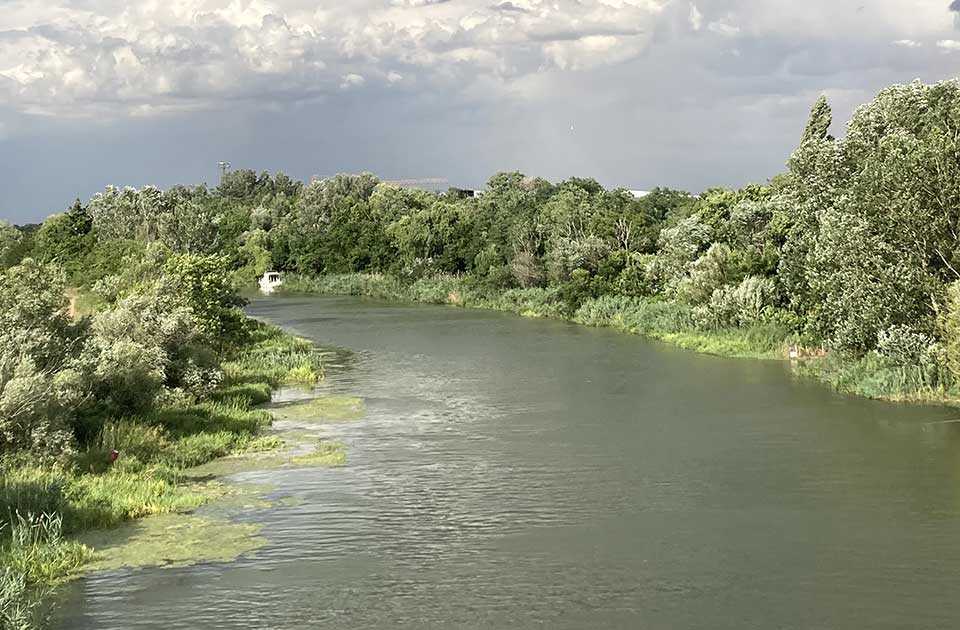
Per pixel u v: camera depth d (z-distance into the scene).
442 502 27.95
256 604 20.19
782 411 41.25
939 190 45.75
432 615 19.64
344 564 22.61
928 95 54.97
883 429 36.97
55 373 31.53
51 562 21.84
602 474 31.16
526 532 25.09
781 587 21.02
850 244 48.44
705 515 26.47
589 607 20.00
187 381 41.50
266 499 28.22
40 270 34.69
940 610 19.69
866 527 25.16
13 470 26.83
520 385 49.62
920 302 45.91
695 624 19.09
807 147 59.34
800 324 60.12
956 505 26.97
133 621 19.31
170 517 26.25
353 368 56.56
